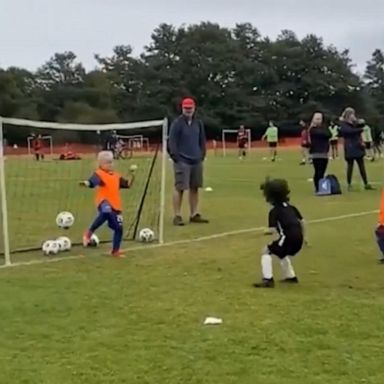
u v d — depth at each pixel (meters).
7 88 79.44
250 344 5.89
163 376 5.17
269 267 8.02
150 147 41.00
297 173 26.81
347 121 18.86
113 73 89.56
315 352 5.68
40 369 5.33
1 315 6.82
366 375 5.17
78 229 12.84
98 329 6.36
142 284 8.18
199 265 9.29
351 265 9.21
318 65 92.19
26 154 48.12
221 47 89.88
